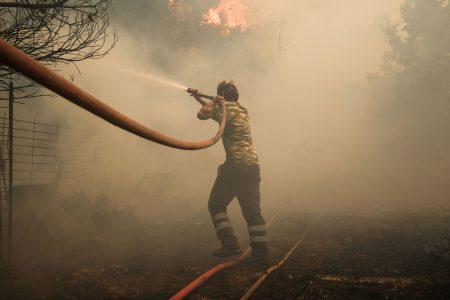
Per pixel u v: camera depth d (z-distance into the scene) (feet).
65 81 2.76
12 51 2.39
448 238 12.88
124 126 3.43
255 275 10.17
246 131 11.73
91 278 9.89
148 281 9.79
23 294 8.77
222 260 11.66
